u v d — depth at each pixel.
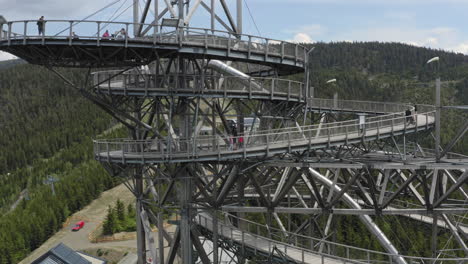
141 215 31.89
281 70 35.56
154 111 30.48
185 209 29.84
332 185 28.89
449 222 32.78
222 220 37.94
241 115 31.70
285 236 34.91
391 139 37.03
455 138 31.06
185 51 26.19
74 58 26.23
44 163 135.50
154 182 32.56
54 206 79.44
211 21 32.78
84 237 70.88
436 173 27.69
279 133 29.03
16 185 121.19
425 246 47.59
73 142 155.62
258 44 30.02
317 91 156.88
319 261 27.27
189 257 29.97
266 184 34.72
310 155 35.66
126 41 24.45
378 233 28.22
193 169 29.83
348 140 32.19
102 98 29.03
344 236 54.12
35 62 25.78
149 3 31.88
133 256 59.28
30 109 188.25
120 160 27.84
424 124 38.06
